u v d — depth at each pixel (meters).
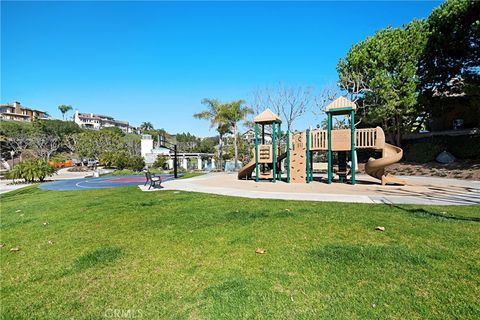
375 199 8.60
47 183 21.52
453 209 6.75
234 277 3.36
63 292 3.19
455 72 21.39
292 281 3.22
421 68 23.27
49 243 5.02
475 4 17.73
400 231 4.91
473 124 22.95
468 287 2.96
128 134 105.38
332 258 3.81
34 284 3.41
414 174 19.05
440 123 25.61
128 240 4.99
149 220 6.45
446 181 14.12
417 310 2.59
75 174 36.28
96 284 3.35
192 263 3.85
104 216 7.11
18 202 11.44
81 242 4.99
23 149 55.78
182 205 8.30
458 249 4.00
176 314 2.67
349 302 2.76
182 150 66.19
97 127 118.06
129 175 30.19
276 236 4.87
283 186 13.20
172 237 5.06
